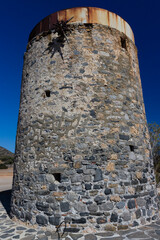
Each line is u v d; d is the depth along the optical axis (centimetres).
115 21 537
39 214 391
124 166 420
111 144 423
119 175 408
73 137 418
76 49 479
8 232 366
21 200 433
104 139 421
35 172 423
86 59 471
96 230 362
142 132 496
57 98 453
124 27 559
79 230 361
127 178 414
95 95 449
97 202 379
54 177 407
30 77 524
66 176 396
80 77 458
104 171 400
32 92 499
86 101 442
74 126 425
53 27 515
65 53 481
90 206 375
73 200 380
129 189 408
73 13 509
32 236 345
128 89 498
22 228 388
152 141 1173
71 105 440
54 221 374
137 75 561
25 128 484
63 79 462
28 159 446
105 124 433
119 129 443
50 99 458
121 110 462
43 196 398
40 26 550
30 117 478
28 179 431
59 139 423
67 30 496
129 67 526
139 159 454
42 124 448
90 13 510
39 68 504
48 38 515
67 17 509
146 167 470
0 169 2086
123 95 480
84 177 392
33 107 480
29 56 558
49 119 444
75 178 392
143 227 386
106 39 500
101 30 502
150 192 455
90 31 495
